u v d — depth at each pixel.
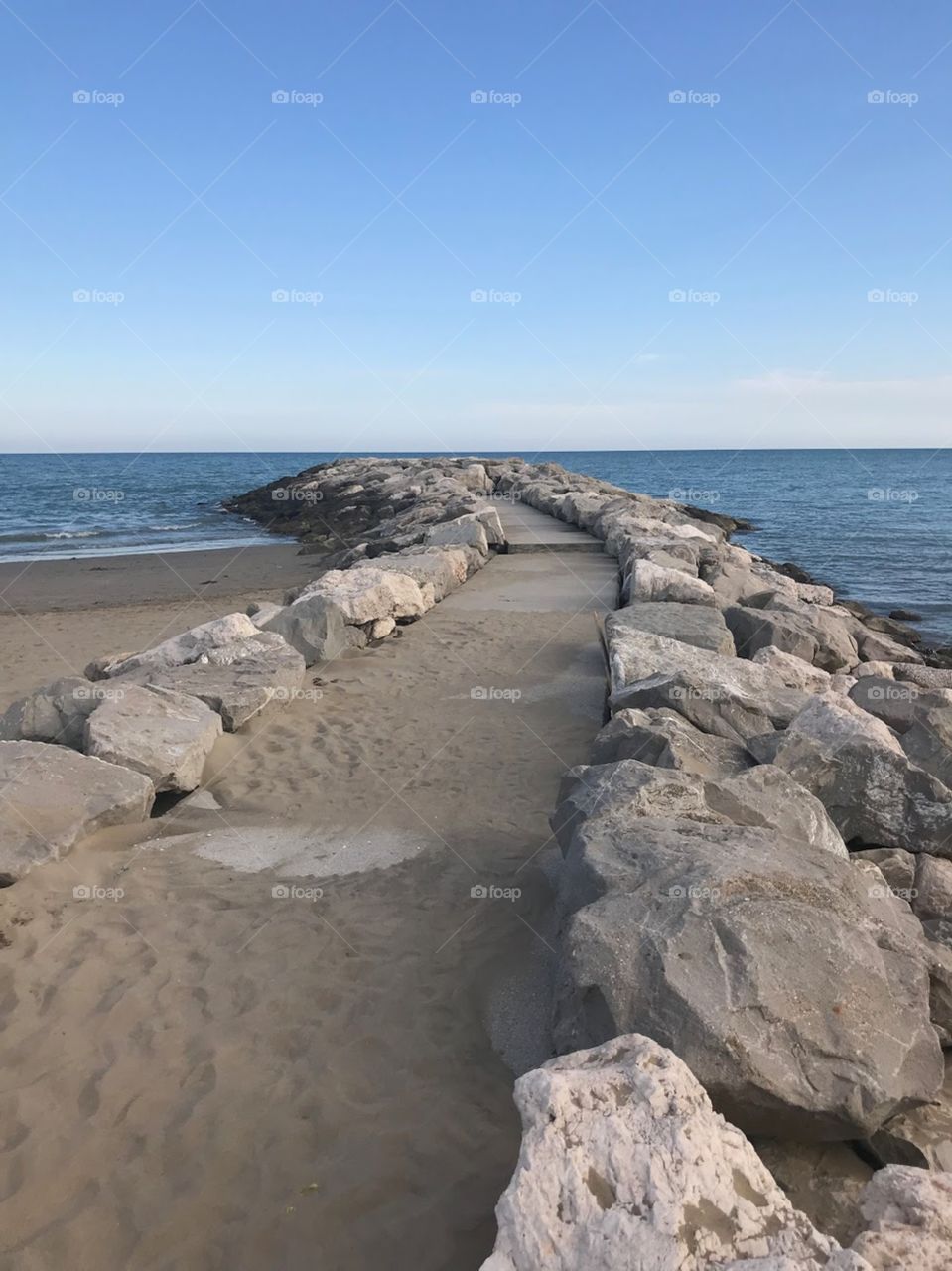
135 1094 3.81
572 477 33.72
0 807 5.82
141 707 7.20
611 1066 2.95
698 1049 3.20
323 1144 3.55
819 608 12.66
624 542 16.17
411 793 6.84
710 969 3.45
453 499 24.88
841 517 40.53
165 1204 3.31
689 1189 2.56
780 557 27.12
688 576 12.09
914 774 5.53
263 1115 3.70
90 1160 3.50
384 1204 3.29
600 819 4.70
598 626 11.44
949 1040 3.85
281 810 6.58
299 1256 3.11
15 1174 3.44
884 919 4.04
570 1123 2.74
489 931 4.99
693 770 5.77
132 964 4.71
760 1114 3.20
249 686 8.23
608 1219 2.51
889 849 5.36
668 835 4.41
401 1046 4.10
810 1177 3.21
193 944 4.88
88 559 25.12
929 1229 2.58
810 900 3.88
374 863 5.81
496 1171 3.41
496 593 14.05
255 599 18.48
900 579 23.36
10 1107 3.75
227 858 5.88
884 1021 3.41
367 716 8.48
